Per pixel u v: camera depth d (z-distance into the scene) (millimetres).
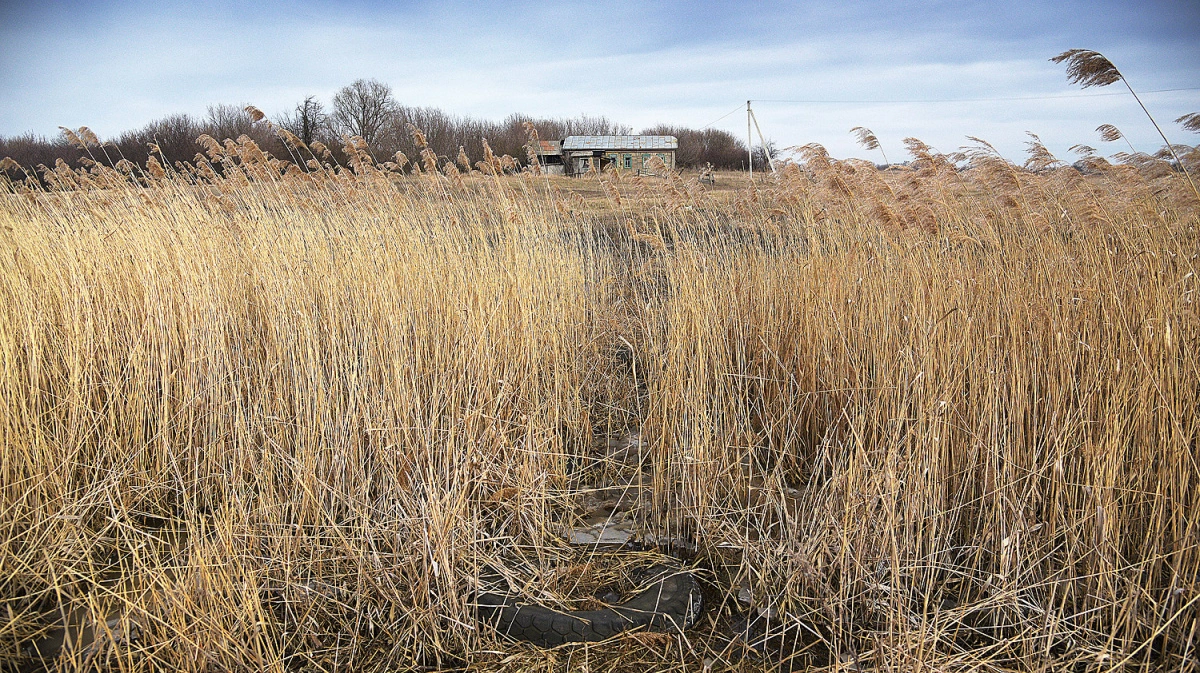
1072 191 4352
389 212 6152
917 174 4711
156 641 2561
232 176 6422
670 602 3041
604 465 4555
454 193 7000
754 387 5051
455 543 3188
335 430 3771
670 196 6047
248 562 3025
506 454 3910
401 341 4363
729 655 2789
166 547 3412
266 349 4668
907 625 2678
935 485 3211
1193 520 2695
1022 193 4371
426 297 5152
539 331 5176
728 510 3777
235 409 4188
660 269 6168
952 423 3570
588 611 2967
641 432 4574
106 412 4168
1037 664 2582
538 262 6047
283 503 3465
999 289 3943
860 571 2965
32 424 3771
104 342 4426
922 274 4305
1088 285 3773
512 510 3658
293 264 5102
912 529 3119
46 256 5055
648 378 4816
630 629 2896
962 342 3732
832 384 4410
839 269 5184
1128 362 3332
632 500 4129
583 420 4953
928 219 4316
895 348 4117
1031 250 4309
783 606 2939
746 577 3311
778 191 6086
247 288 5406
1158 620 2672
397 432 3828
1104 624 2779
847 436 3744
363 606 3010
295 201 6137
